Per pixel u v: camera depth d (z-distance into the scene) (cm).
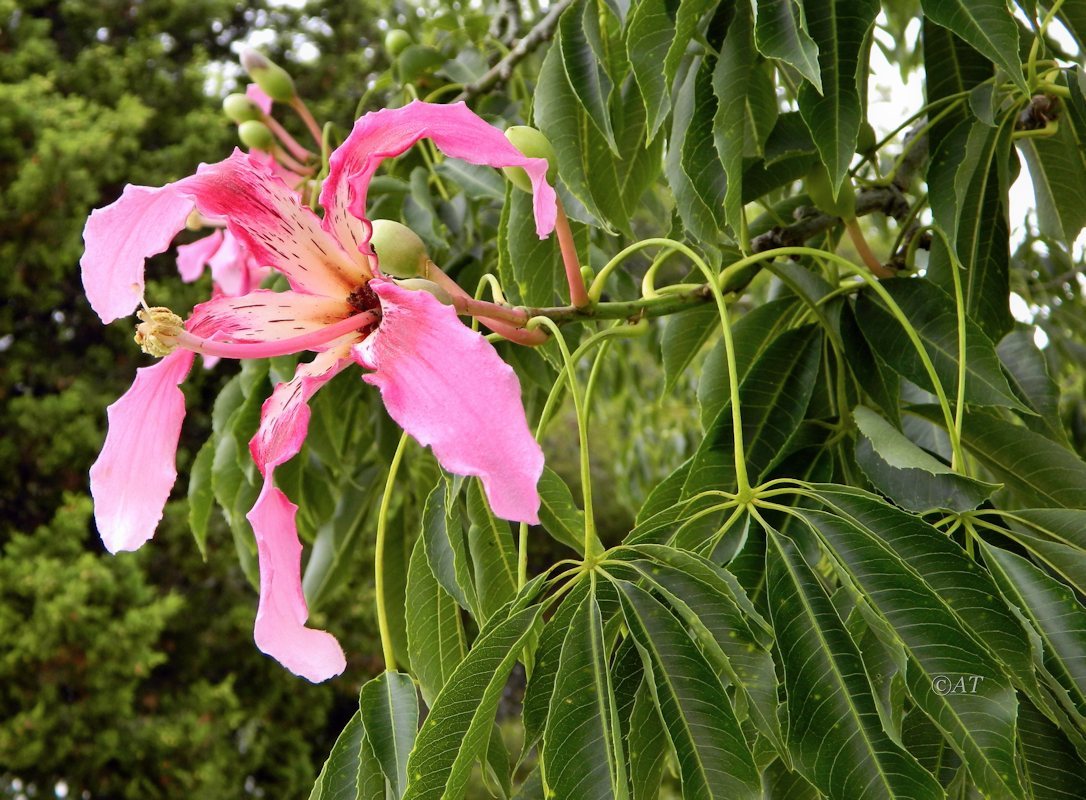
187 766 257
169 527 283
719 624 32
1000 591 33
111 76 329
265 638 33
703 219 43
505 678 32
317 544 67
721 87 41
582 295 39
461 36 79
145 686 279
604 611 33
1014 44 36
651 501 43
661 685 31
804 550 36
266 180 38
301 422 36
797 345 45
